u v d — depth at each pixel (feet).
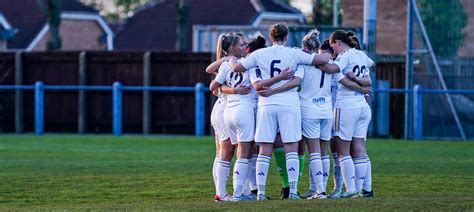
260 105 75.36
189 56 172.35
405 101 160.76
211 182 93.50
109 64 176.96
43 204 78.43
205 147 140.97
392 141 153.48
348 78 76.95
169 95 174.19
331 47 78.43
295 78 75.15
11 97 181.47
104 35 332.19
